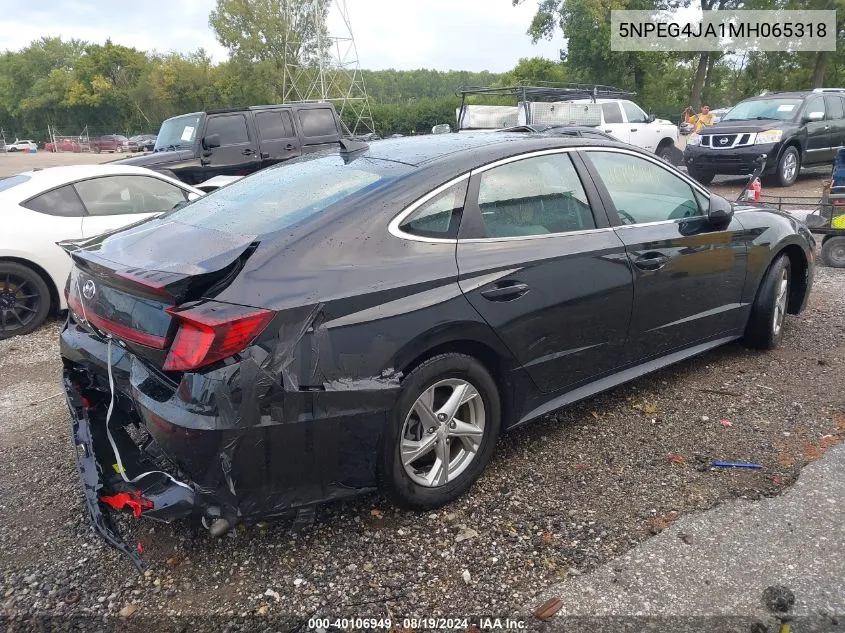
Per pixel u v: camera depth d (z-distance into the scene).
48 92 83.94
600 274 3.48
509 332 3.11
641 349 3.87
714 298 4.24
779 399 4.10
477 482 3.30
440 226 2.99
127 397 2.71
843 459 3.40
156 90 67.75
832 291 6.45
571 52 39.47
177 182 7.10
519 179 3.34
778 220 4.74
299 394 2.47
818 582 2.56
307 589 2.61
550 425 3.89
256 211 3.05
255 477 2.47
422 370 2.84
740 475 3.30
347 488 2.72
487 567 2.70
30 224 6.04
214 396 2.35
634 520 2.97
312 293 2.55
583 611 2.45
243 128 11.52
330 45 42.06
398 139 3.83
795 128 13.12
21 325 6.06
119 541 2.61
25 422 4.17
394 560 2.76
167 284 2.36
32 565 2.79
